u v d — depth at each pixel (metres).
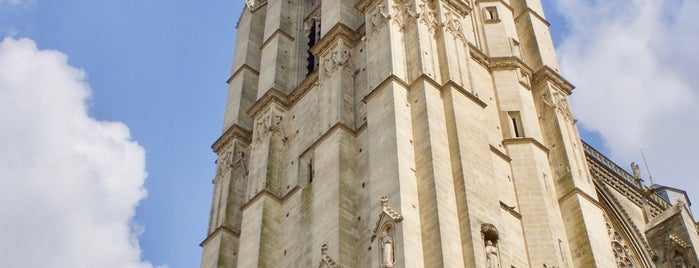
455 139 35.62
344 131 40.62
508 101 44.56
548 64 49.16
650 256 45.56
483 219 32.84
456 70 39.91
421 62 39.03
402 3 42.97
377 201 33.88
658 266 44.66
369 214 35.91
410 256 30.45
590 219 39.69
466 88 39.62
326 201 37.91
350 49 46.62
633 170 55.12
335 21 48.75
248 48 59.78
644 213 51.41
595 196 41.94
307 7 60.16
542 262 36.53
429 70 39.06
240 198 48.84
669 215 45.66
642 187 54.06
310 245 38.22
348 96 43.44
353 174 38.84
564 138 43.91
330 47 47.31
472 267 30.64
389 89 37.84
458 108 37.28
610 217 46.25
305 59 55.03
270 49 55.50
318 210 38.09
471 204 32.91
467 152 35.34
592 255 37.66
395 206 32.59
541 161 41.66
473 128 37.19
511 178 40.25
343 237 35.50
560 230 38.97
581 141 50.00
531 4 53.47
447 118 37.00
